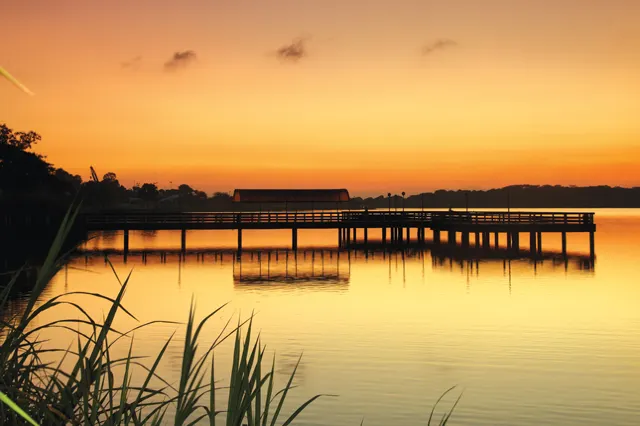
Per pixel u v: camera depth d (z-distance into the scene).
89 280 35.44
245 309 26.09
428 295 29.94
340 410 13.19
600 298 28.67
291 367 16.52
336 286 33.31
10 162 78.12
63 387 2.78
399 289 32.03
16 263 42.66
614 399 14.00
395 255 52.59
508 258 49.28
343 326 22.27
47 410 2.66
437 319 23.70
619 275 37.59
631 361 17.17
